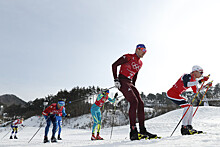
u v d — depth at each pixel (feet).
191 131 10.46
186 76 10.98
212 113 51.98
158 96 184.85
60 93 96.22
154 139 8.36
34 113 120.47
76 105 109.70
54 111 15.90
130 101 9.61
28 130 59.41
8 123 101.24
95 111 18.80
